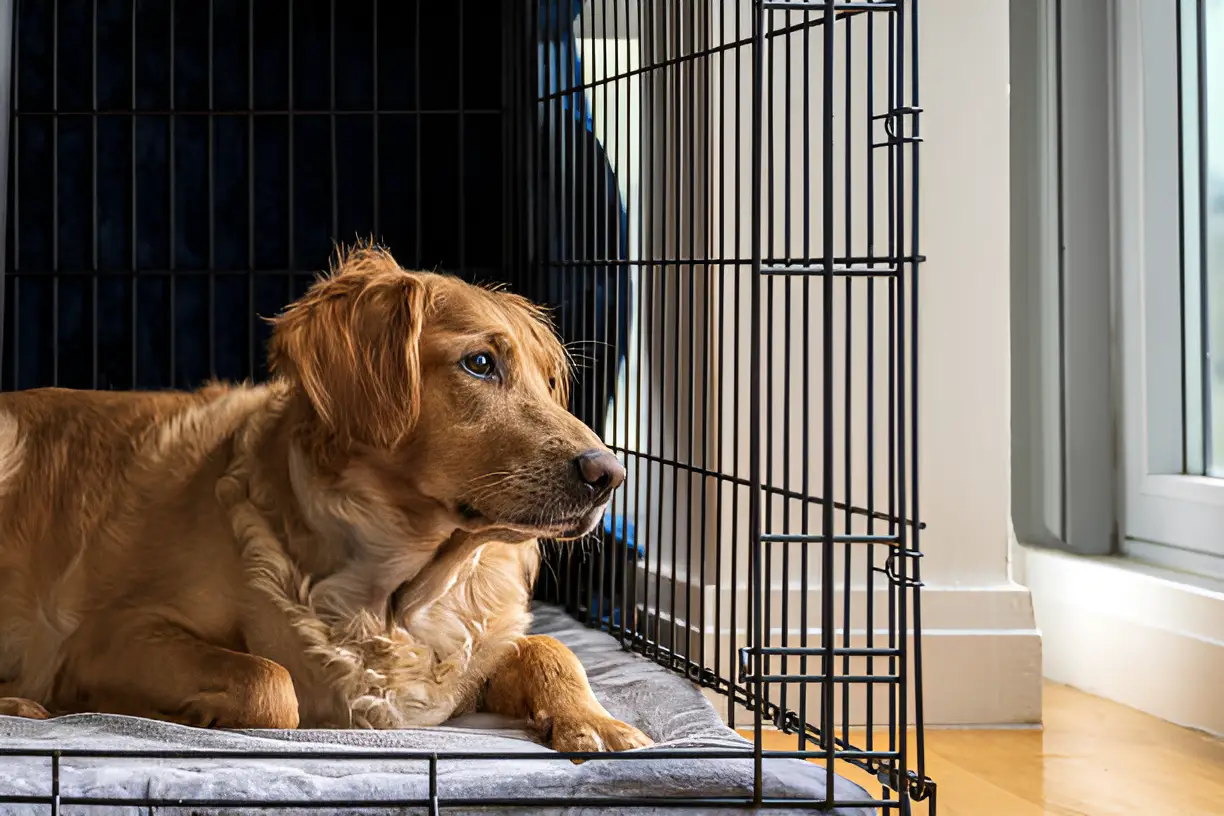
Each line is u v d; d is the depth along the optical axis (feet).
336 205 9.35
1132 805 6.40
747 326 8.25
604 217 8.82
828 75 4.45
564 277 8.52
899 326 5.00
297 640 5.66
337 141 9.36
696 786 4.79
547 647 5.99
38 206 9.24
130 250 9.34
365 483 5.66
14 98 9.12
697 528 8.35
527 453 5.39
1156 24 9.43
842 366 8.34
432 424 5.49
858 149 8.34
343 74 9.31
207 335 9.40
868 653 4.89
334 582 5.76
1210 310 9.25
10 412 6.31
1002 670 8.17
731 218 8.24
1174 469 9.41
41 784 4.55
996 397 8.41
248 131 9.28
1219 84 9.14
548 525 5.40
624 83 8.97
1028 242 10.29
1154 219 9.43
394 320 5.46
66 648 5.82
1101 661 8.99
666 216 8.03
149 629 5.66
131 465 6.15
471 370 5.51
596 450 5.40
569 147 8.43
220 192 9.34
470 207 9.43
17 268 9.23
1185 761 7.26
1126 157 9.67
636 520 7.73
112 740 4.99
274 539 5.77
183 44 9.27
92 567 5.93
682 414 8.44
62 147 9.23
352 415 5.46
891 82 5.08
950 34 8.35
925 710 8.16
